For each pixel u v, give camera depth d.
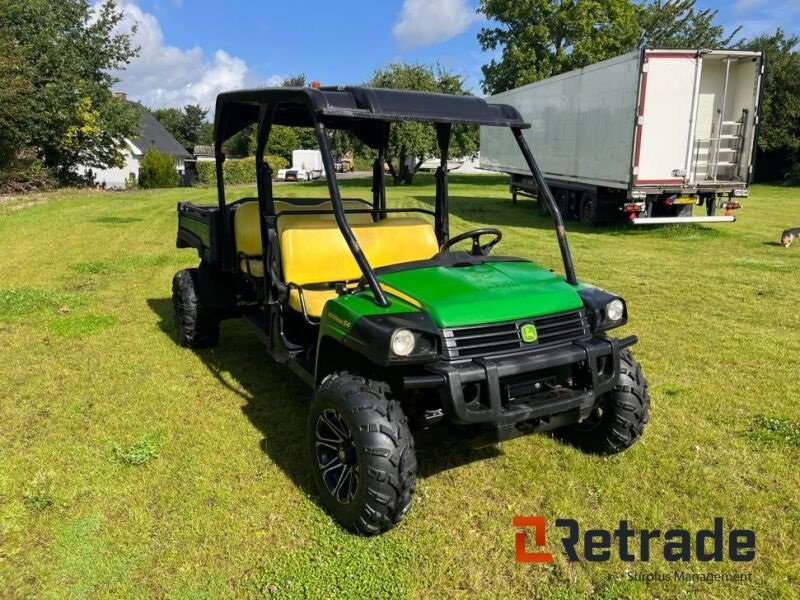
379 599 2.56
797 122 28.97
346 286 3.97
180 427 4.04
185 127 80.69
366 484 2.78
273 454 3.70
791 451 3.72
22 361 5.20
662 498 3.27
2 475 3.46
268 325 4.59
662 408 4.33
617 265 9.44
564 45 30.09
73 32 25.53
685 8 34.50
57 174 25.73
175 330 6.07
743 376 4.93
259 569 2.73
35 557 2.80
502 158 19.91
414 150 13.88
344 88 3.35
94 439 3.88
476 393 2.87
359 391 2.90
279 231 4.10
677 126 11.83
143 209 16.47
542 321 3.07
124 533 2.96
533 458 3.66
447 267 3.47
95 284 7.89
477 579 2.69
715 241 11.91
